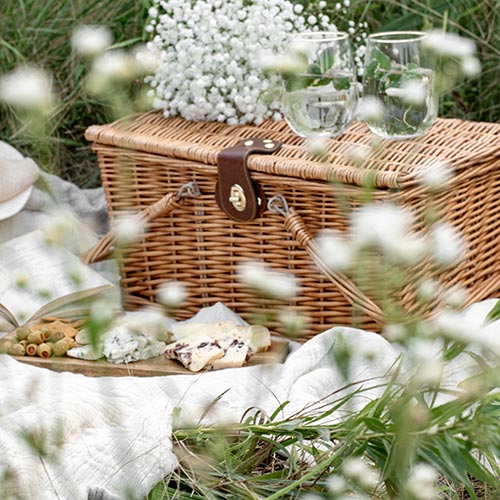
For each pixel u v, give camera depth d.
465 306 2.48
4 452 1.63
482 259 2.54
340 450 1.48
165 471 1.66
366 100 2.46
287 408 1.97
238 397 2.05
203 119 2.69
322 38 2.57
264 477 1.63
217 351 2.24
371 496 1.56
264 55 2.60
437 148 2.42
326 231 2.36
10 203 2.74
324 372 2.10
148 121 2.70
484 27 3.44
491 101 3.46
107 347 2.29
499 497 1.67
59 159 3.38
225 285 2.57
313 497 1.57
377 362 2.11
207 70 2.66
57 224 1.73
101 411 1.88
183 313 2.63
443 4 3.38
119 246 1.90
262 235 2.47
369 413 1.54
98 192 3.17
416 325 1.45
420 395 1.44
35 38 3.35
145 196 2.62
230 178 2.42
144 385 2.03
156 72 2.73
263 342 2.33
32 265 2.44
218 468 1.67
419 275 2.29
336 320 2.44
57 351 2.30
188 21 2.68
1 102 3.19
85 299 2.42
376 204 2.26
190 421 1.78
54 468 1.61
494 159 2.45
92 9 3.40
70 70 3.41
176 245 2.60
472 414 1.53
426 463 1.56
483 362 1.42
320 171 2.30
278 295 1.57
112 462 1.66
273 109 2.69
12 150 2.97
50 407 1.79
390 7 3.53
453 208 2.38
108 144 2.61
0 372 2.14
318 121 2.46
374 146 1.74
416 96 2.40
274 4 2.68
